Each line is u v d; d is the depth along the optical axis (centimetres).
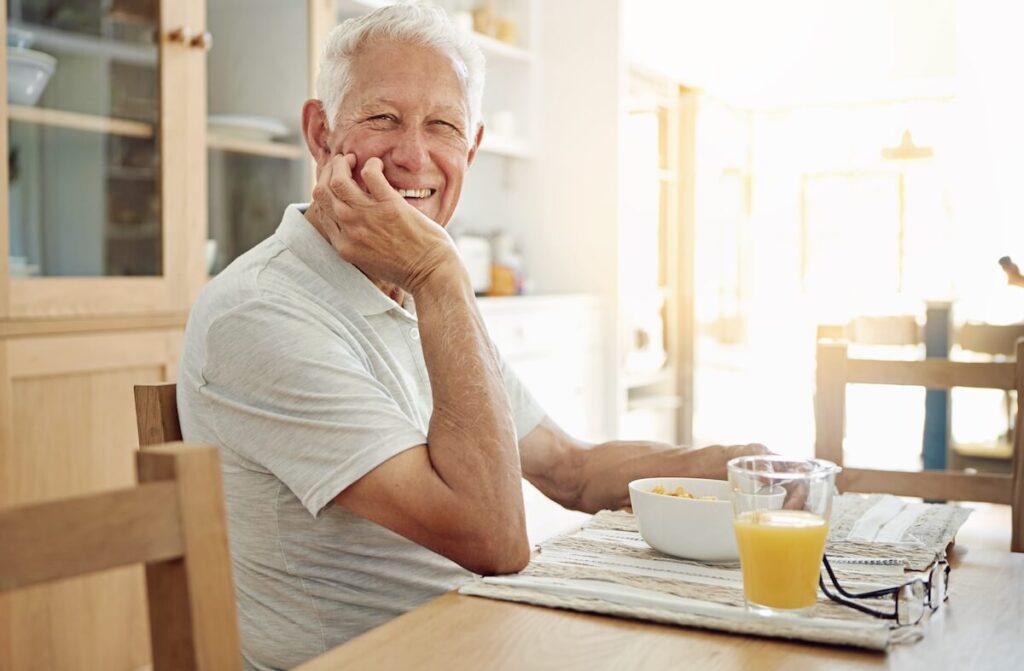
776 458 83
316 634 105
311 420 98
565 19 374
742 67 559
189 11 219
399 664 70
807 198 686
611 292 373
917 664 71
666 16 454
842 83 592
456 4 358
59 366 193
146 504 59
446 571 112
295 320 103
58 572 55
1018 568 100
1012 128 477
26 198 187
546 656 71
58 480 195
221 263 232
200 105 223
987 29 478
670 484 109
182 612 60
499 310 308
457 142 121
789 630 75
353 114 117
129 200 209
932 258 651
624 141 414
